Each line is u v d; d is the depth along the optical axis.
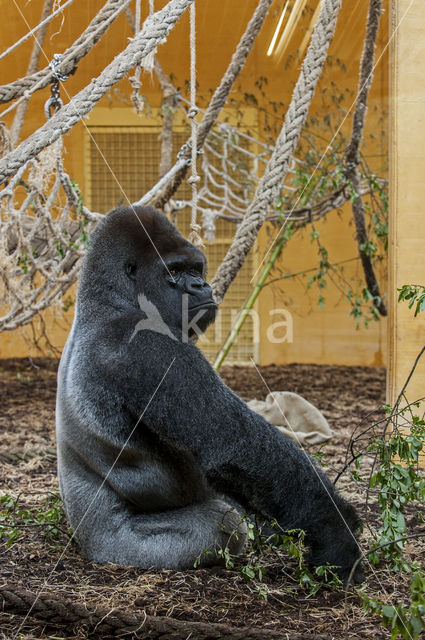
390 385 5.10
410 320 5.02
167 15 3.38
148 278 3.17
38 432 6.38
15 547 3.38
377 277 10.58
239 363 10.91
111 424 3.03
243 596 2.82
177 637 2.44
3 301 6.27
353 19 6.98
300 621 2.61
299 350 11.15
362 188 8.23
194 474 3.17
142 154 9.80
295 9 6.19
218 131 9.00
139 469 3.13
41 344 10.74
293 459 2.95
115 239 3.18
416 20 4.98
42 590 2.82
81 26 5.82
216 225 10.47
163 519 3.16
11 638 2.49
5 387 8.95
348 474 4.72
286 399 6.00
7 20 5.76
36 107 6.78
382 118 9.39
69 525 3.51
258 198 4.51
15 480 4.79
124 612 2.55
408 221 5.03
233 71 5.14
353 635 2.49
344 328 11.07
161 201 5.67
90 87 3.28
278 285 10.86
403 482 3.08
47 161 5.34
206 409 2.92
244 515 3.03
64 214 5.56
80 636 2.53
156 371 2.96
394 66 5.03
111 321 3.12
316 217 8.32
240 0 5.93
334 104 9.26
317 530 2.92
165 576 2.99
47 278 5.88
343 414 7.18
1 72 6.52
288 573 3.12
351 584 2.90
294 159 8.28
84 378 3.10
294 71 8.33
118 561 3.14
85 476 3.22
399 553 2.97
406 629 2.19
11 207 5.57
